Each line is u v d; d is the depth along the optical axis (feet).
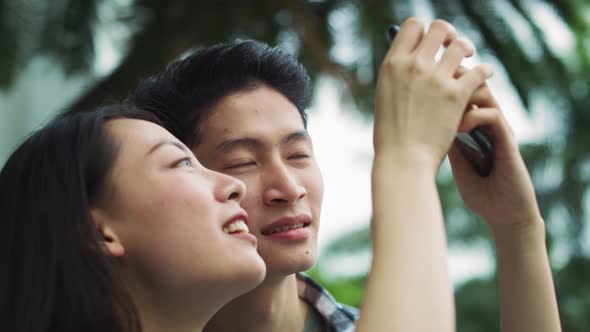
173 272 3.39
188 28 17.04
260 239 4.18
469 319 35.81
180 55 16.96
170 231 3.39
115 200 3.49
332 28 17.31
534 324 4.09
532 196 4.08
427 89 3.30
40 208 3.45
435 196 3.14
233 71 4.36
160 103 4.50
